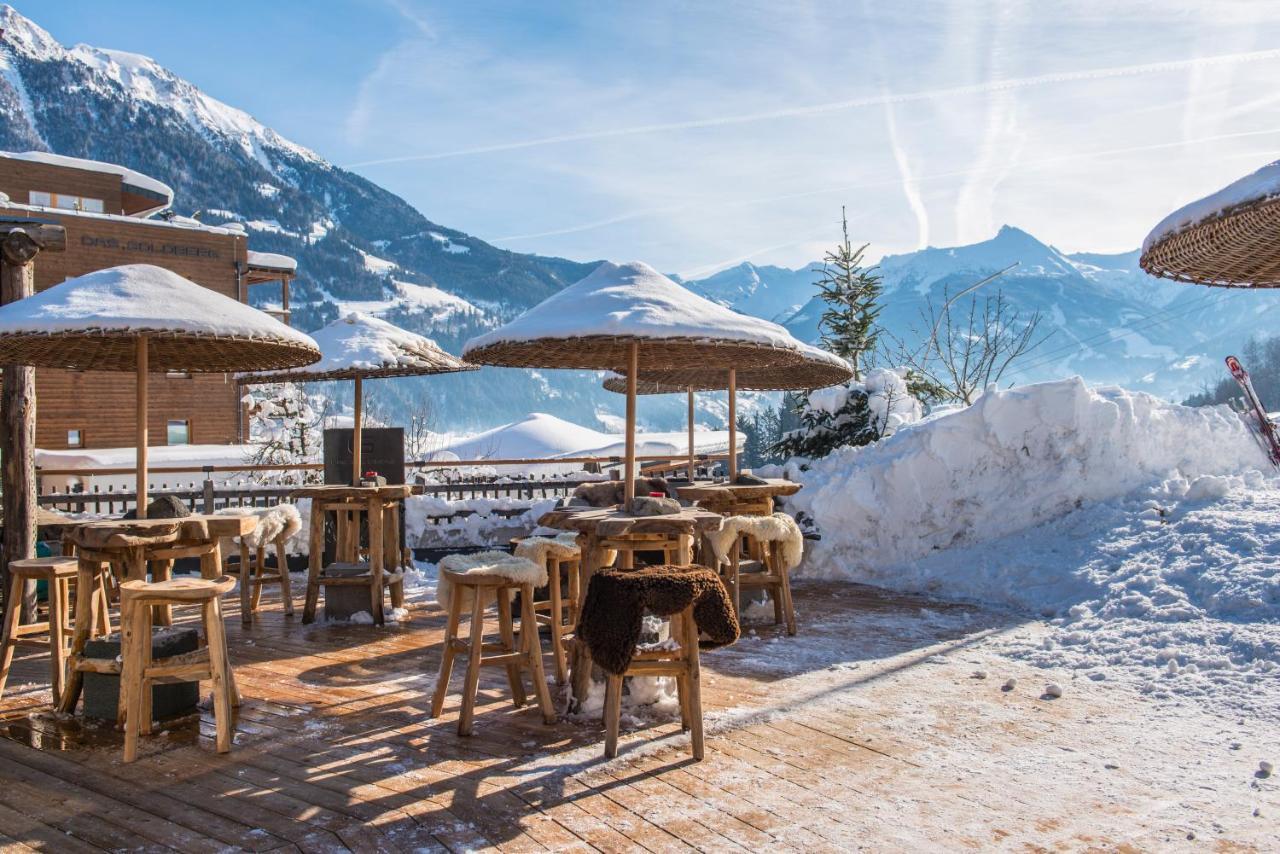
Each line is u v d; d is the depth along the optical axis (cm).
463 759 400
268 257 2883
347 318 814
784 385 880
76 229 2494
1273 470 896
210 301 508
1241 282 352
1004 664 559
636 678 472
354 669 570
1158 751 402
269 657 604
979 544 866
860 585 866
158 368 648
